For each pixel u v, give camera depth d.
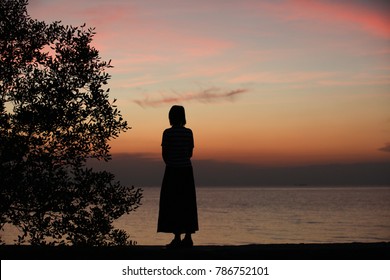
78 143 12.31
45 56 12.48
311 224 119.69
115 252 8.12
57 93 11.95
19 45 12.42
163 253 7.99
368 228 108.38
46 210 11.78
